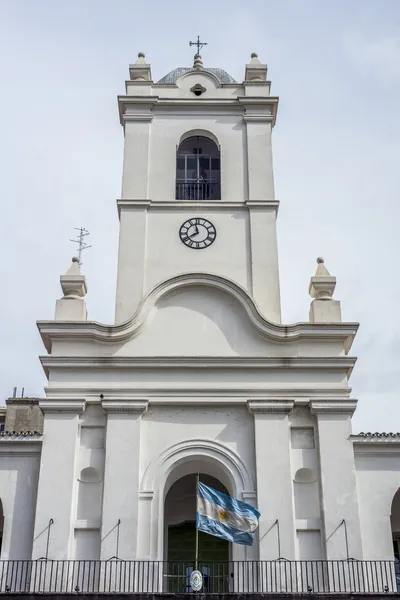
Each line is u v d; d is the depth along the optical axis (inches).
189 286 1023.6
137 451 932.6
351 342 1013.2
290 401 955.3
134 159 1128.2
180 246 1071.6
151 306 1008.2
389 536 920.9
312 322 991.6
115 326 987.9
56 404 949.8
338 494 919.0
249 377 975.0
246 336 1001.5
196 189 1137.4
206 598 818.8
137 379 971.3
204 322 1009.5
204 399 958.4
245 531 881.5
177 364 972.6
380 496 938.7
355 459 954.7
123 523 899.4
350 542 897.5
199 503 888.3
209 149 1171.3
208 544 1017.5
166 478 933.8
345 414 956.0
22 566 881.5
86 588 872.9
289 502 913.5
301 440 954.1
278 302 1039.6
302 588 877.2
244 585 877.2
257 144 1143.0
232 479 933.8
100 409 962.1
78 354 981.8
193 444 947.3
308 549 904.3
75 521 909.8
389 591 864.9
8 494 932.0
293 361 977.5
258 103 1163.9
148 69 1205.1
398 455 957.8
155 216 1089.4
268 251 1067.9
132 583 871.1
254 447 943.7
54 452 932.6
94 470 940.6
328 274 1053.8
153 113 1165.7
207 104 1165.7
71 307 1017.5
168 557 1013.2
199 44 1284.4
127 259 1057.5
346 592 857.5
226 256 1067.9
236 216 1092.5
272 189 1110.4
